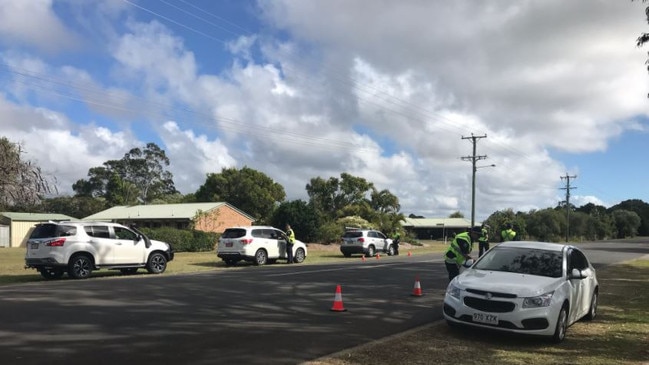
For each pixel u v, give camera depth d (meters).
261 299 12.30
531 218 89.12
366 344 7.97
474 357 7.28
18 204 20.81
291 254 25.22
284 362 6.89
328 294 13.43
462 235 12.53
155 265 19.12
